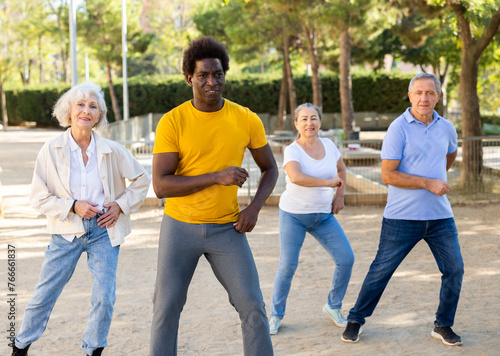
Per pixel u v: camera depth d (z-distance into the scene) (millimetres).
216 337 4383
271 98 33375
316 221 4375
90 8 27938
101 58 29047
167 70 57938
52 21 34375
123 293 5473
